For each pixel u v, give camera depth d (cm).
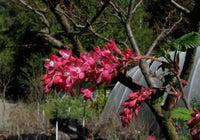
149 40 1562
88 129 968
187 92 833
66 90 136
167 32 385
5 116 1191
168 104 215
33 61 1542
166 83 167
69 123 1070
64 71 134
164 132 222
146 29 1580
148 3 1154
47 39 311
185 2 425
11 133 941
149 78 229
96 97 1330
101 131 914
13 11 1368
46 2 293
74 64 137
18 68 1788
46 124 1061
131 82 214
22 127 965
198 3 203
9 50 1736
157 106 218
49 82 135
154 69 926
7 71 1752
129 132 827
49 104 1261
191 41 150
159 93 166
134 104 163
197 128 145
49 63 137
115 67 142
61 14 279
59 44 305
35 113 1107
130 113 163
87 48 760
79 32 265
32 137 896
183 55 958
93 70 137
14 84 1820
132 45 279
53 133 998
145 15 1448
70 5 343
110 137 841
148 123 830
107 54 141
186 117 158
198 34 152
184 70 212
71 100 1278
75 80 136
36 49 1530
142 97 164
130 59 146
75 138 946
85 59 137
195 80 841
